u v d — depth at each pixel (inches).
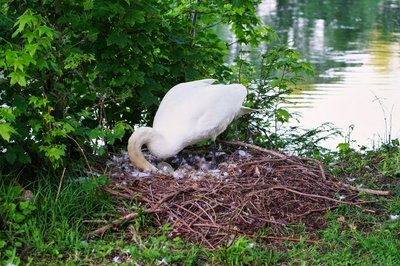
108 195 316.8
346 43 952.3
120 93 381.1
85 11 368.2
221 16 466.3
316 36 1012.5
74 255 280.8
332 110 590.2
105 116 372.2
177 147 351.6
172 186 327.6
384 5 1409.9
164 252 281.3
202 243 295.0
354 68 777.6
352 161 405.4
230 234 300.0
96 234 296.2
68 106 360.5
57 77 350.3
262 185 333.4
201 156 382.0
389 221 321.7
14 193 301.0
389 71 761.6
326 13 1284.4
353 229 310.7
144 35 387.9
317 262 284.2
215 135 360.5
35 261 276.8
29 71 314.3
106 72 382.3
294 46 924.0
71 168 334.6
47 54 309.1
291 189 333.4
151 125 420.8
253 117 437.7
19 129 308.8
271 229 308.2
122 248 287.4
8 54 282.8
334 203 331.6
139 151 346.9
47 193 308.8
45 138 309.9
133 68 381.4
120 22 374.3
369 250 296.5
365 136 517.7
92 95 375.2
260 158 366.3
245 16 460.1
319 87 681.6
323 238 306.2
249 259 279.0
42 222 295.0
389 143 434.9
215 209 316.5
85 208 308.5
